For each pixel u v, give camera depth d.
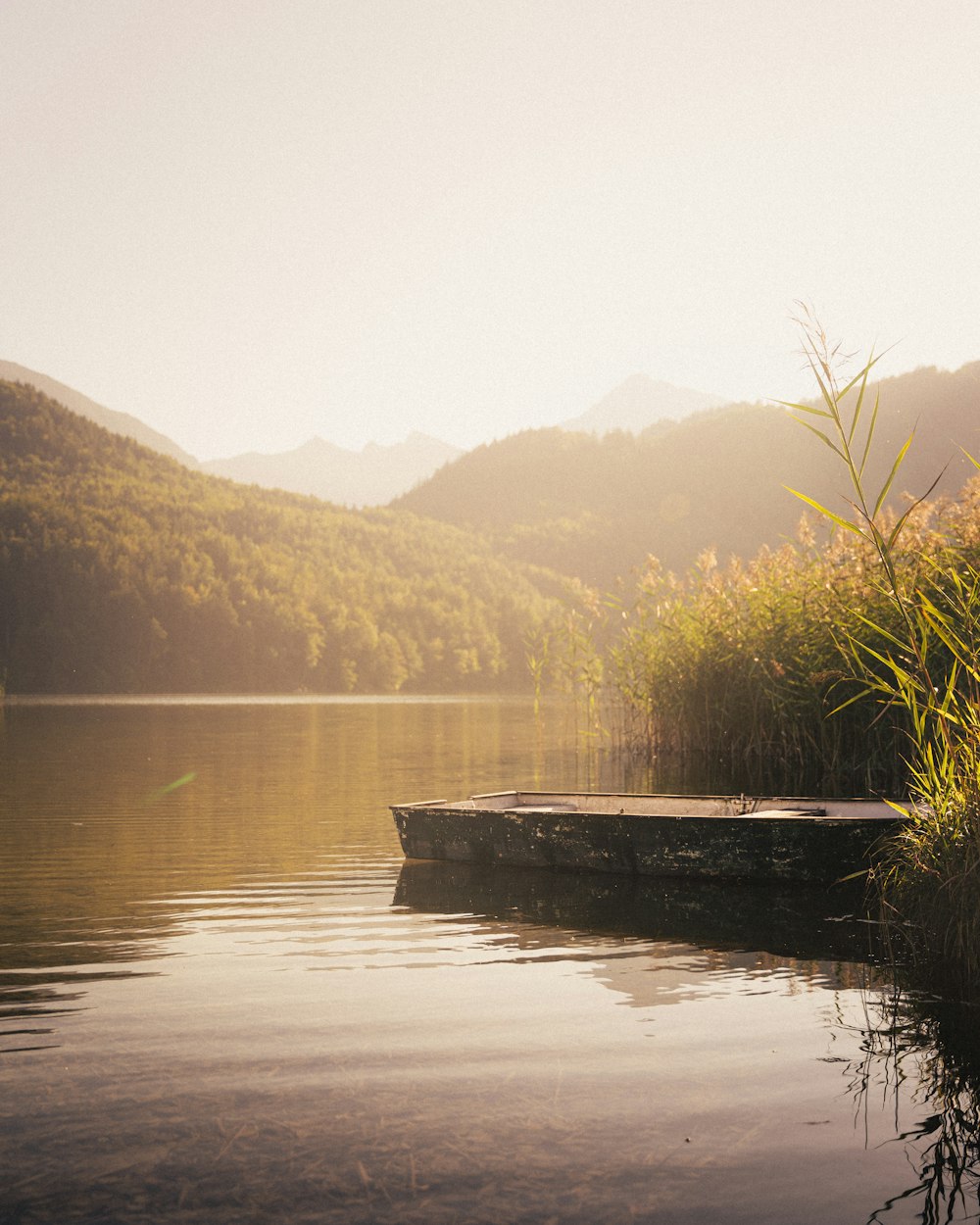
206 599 112.75
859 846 8.80
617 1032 5.40
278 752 25.20
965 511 14.54
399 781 18.08
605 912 8.21
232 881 9.48
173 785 17.44
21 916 8.09
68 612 103.19
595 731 32.56
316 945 7.21
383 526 190.00
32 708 61.03
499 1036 5.35
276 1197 3.78
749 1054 5.11
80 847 11.31
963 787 6.76
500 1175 3.93
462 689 129.25
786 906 8.46
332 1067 4.93
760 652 17.62
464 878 9.65
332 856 10.85
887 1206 3.73
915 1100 4.58
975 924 6.38
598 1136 4.24
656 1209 3.71
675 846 9.52
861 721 15.37
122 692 103.62
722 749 18.22
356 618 123.44
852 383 6.42
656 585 21.22
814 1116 4.43
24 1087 4.69
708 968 6.59
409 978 6.38
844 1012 5.71
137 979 6.36
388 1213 3.68
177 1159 4.05
